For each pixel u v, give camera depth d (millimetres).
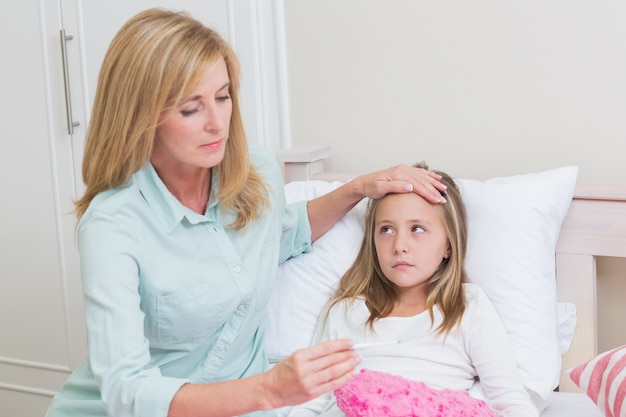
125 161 1264
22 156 2387
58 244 2391
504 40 1773
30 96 2334
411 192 1497
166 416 1124
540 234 1551
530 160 1800
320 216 1602
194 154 1245
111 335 1164
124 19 2180
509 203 1560
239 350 1417
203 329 1317
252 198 1396
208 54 1210
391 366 1448
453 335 1452
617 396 1296
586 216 1638
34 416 2547
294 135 2049
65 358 2463
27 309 2488
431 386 1423
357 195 1554
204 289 1303
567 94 1738
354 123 1968
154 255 1282
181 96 1197
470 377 1453
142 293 1277
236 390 1111
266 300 1424
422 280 1489
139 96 1203
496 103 1808
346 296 1562
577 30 1706
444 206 1516
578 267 1656
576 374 1391
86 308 1198
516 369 1424
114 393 1138
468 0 1790
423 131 1894
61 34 2244
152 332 1302
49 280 2436
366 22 1902
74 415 1338
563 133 1759
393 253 1482
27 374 2535
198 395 1119
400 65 1888
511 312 1505
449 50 1831
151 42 1191
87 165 1300
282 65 2012
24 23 2297
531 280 1519
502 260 1528
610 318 1767
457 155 1869
